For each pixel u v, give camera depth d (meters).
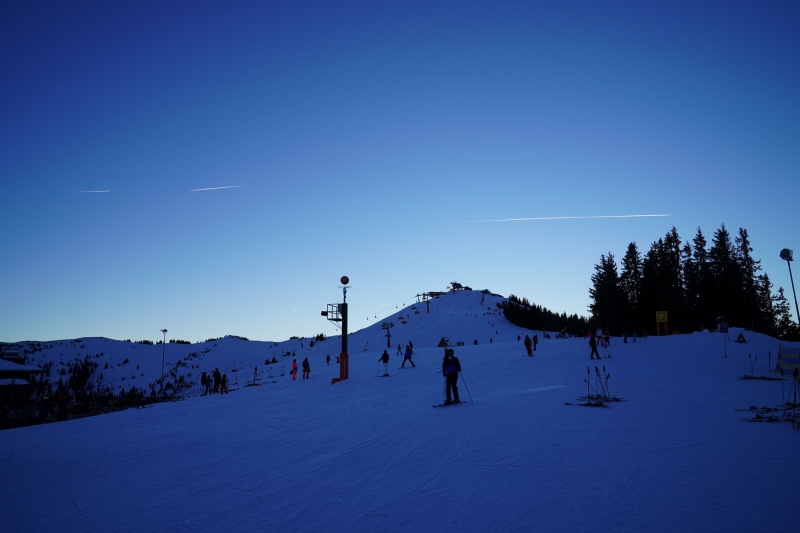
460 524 7.12
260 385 39.97
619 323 78.62
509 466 10.03
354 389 28.58
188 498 9.52
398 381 30.78
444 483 9.21
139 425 21.66
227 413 23.30
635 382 25.72
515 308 121.56
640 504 7.39
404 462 11.02
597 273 86.19
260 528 7.54
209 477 11.13
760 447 10.52
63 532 8.06
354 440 14.00
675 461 9.65
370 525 7.34
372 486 9.38
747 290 73.62
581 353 40.31
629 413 15.90
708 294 73.44
